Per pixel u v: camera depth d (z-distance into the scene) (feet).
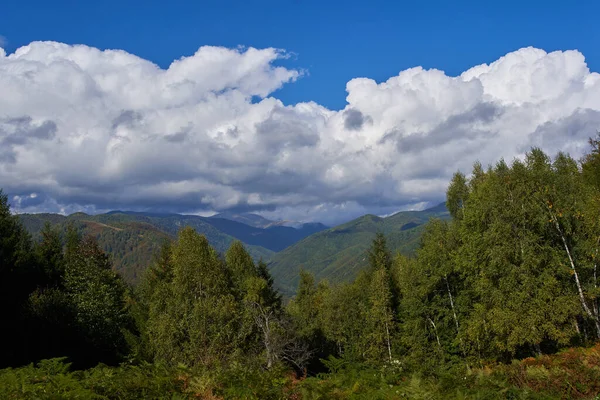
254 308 101.14
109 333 113.09
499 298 89.71
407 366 55.77
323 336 175.32
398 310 142.10
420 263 117.29
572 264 86.43
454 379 44.45
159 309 101.65
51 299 106.42
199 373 46.42
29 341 96.63
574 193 95.25
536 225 91.71
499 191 93.56
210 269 99.66
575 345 87.15
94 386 40.22
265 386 43.09
